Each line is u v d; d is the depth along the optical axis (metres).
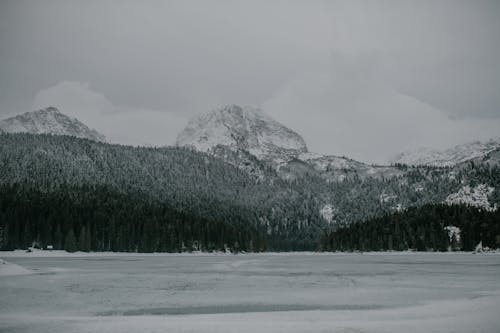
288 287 62.38
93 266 105.44
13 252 159.62
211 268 102.31
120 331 33.50
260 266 113.12
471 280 71.00
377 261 139.00
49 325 35.94
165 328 34.41
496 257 162.25
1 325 36.06
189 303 47.88
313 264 122.75
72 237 168.50
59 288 59.69
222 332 32.97
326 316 39.62
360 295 53.88
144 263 122.50
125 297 52.03
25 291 56.66
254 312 42.31
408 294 54.44
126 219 196.00
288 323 36.22
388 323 36.22
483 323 35.97
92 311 43.03
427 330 33.59
